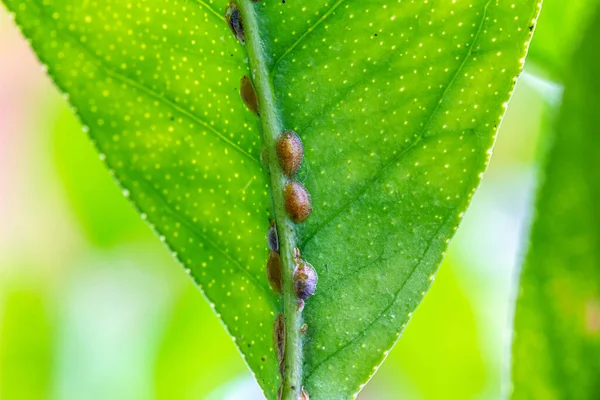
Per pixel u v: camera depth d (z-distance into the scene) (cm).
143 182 16
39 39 15
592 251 15
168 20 16
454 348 23
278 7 16
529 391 16
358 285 16
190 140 16
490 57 15
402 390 23
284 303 16
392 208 16
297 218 16
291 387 15
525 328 16
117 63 16
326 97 16
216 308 16
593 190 15
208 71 16
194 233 16
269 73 16
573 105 15
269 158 16
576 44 15
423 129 16
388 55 16
